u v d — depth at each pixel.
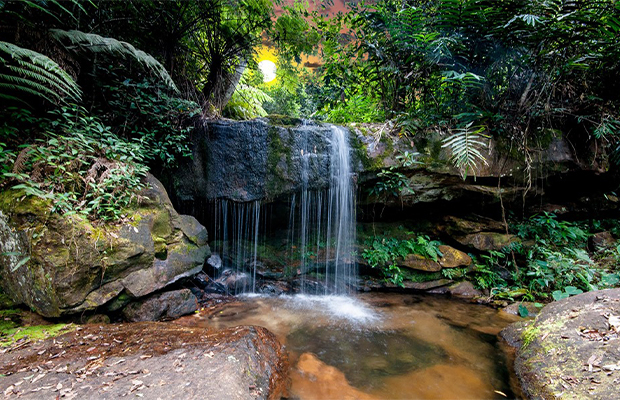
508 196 4.95
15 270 2.62
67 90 3.47
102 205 2.97
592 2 3.68
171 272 3.37
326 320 3.66
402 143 4.65
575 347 2.32
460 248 5.04
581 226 5.48
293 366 2.62
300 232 4.89
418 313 3.91
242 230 4.64
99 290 2.76
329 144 4.50
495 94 4.73
